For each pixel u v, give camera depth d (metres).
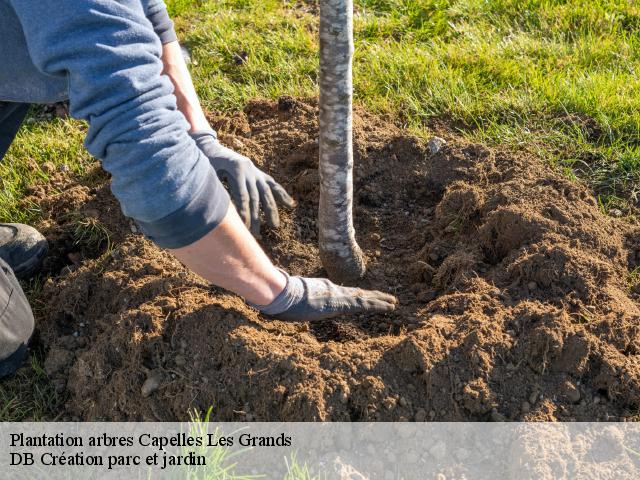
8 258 2.98
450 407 2.31
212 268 1.98
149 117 1.61
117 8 1.54
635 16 4.41
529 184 3.04
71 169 3.59
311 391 2.28
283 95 3.76
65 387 2.67
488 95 3.80
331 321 2.73
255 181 2.41
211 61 4.31
